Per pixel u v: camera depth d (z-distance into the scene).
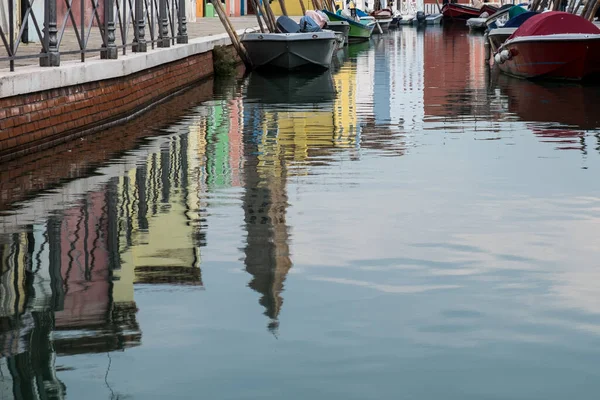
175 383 5.04
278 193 10.52
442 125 17.20
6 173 11.66
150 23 21.02
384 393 4.91
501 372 5.20
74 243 8.16
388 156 13.34
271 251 7.88
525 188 10.81
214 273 7.20
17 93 12.41
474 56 41.31
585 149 13.91
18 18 22.86
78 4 33.66
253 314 6.20
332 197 10.27
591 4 31.25
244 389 4.96
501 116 18.62
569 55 26.94
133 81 18.55
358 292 6.71
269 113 19.33
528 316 6.18
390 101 22.03
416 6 107.06
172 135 15.64
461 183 11.15
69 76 14.23
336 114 19.16
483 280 7.04
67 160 12.73
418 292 6.73
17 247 8.02
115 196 10.31
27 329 5.92
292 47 31.50
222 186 10.96
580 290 6.78
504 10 39.28
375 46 50.53
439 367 5.27
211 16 62.41
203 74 28.28
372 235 8.47
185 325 5.98
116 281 6.98
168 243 8.14
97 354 5.47
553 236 8.47
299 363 5.33
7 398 4.85
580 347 5.59
